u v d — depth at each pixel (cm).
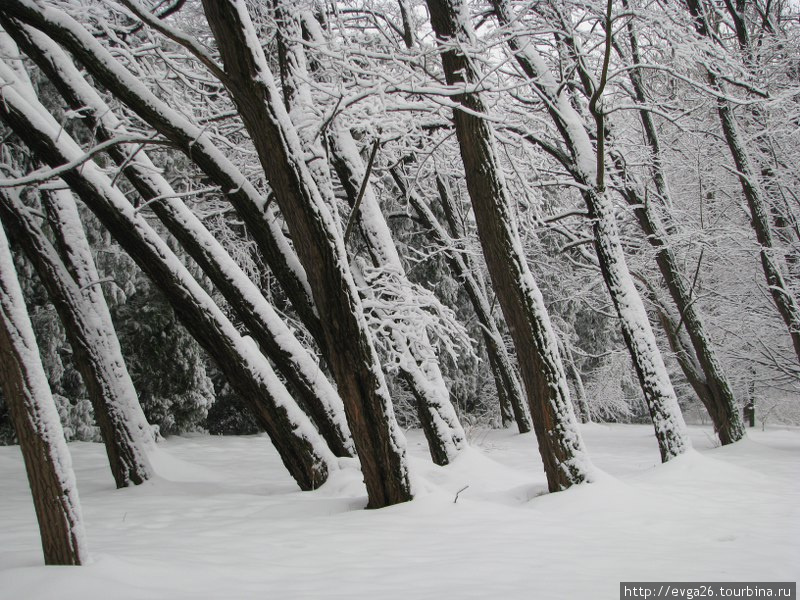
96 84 1376
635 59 1392
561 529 594
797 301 1577
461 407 2595
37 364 414
